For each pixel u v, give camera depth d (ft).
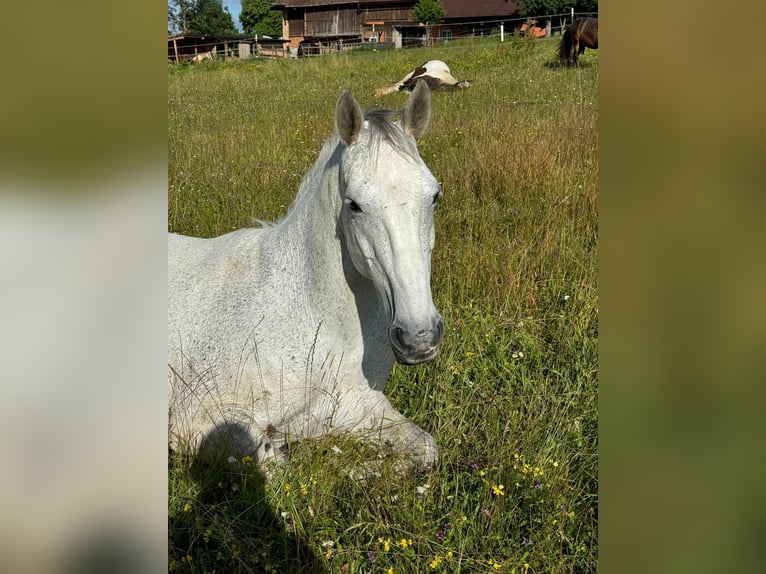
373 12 141.28
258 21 173.17
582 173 17.06
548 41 66.74
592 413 9.11
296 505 7.63
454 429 8.96
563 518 7.28
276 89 41.45
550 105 27.66
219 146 22.22
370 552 6.87
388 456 8.28
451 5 132.87
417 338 6.26
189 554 6.82
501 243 13.88
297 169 19.02
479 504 7.56
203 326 8.72
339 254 7.73
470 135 21.33
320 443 8.39
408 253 6.42
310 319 8.16
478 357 10.36
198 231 15.17
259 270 8.70
